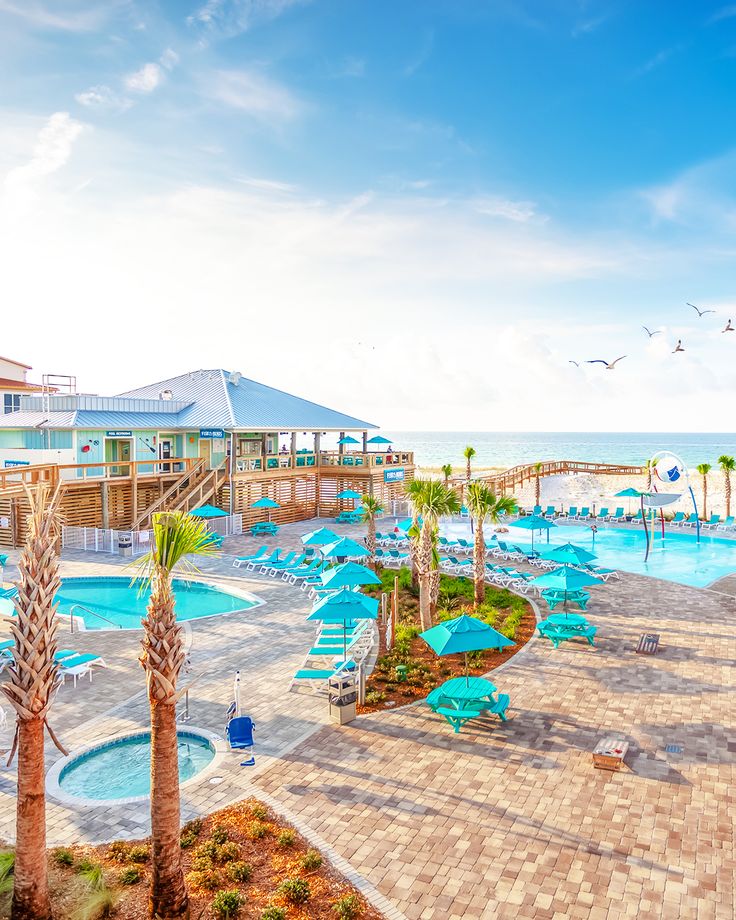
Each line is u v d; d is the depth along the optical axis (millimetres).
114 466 40750
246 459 44000
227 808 11305
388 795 11703
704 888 9250
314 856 9766
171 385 53094
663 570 31734
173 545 8328
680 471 38531
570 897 9102
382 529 43062
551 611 23469
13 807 11648
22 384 50750
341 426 51094
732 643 19859
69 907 8773
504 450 196625
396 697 16172
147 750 14148
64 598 27969
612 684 16672
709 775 12242
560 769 12531
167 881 8477
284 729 14484
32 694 8086
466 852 10070
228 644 20516
